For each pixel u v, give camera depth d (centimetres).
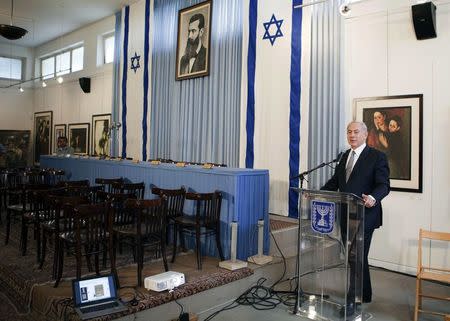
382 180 316
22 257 403
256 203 419
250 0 612
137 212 331
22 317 306
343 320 293
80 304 275
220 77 656
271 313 327
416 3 421
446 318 247
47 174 632
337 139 502
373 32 475
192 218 403
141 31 835
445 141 423
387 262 461
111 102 943
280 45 571
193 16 707
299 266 322
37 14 935
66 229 338
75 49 1109
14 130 1195
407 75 450
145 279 315
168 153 764
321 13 523
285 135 562
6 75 1233
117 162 556
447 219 421
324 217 302
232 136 631
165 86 772
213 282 336
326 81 516
